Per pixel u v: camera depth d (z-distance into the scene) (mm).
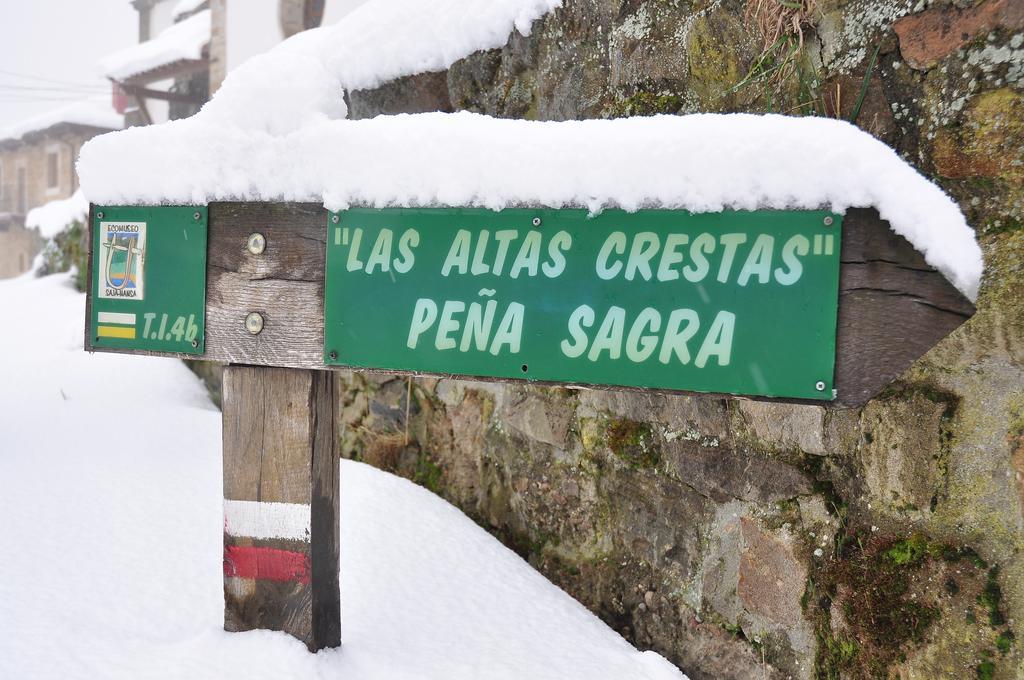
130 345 1778
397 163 1491
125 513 2725
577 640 2219
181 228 1712
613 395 2445
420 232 1499
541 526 2693
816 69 1836
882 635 1680
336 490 1855
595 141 1360
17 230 22594
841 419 1827
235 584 1836
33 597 2098
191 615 2100
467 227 1461
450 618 2215
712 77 2088
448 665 1949
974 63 1530
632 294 1347
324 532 1819
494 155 1415
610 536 2457
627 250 1348
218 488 3047
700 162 1278
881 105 1693
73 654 1847
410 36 2842
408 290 1514
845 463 1840
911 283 1185
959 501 1562
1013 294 1474
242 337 1677
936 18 1585
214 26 7992
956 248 1151
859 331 1215
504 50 2652
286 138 1595
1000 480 1491
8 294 6871
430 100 2877
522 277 1423
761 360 1267
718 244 1287
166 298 1736
